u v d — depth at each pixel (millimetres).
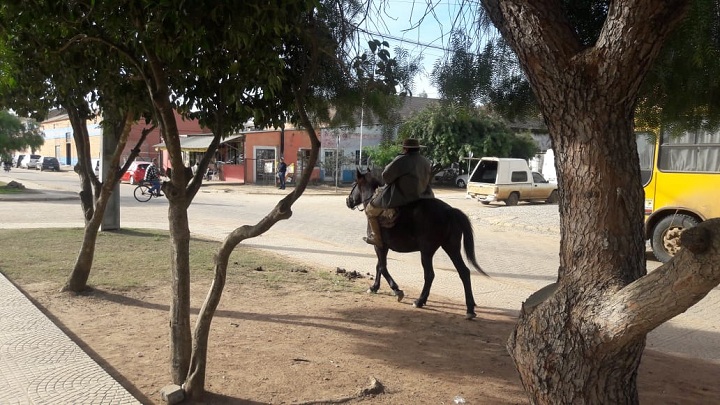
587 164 3100
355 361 5633
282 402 4582
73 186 32656
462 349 6121
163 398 4535
